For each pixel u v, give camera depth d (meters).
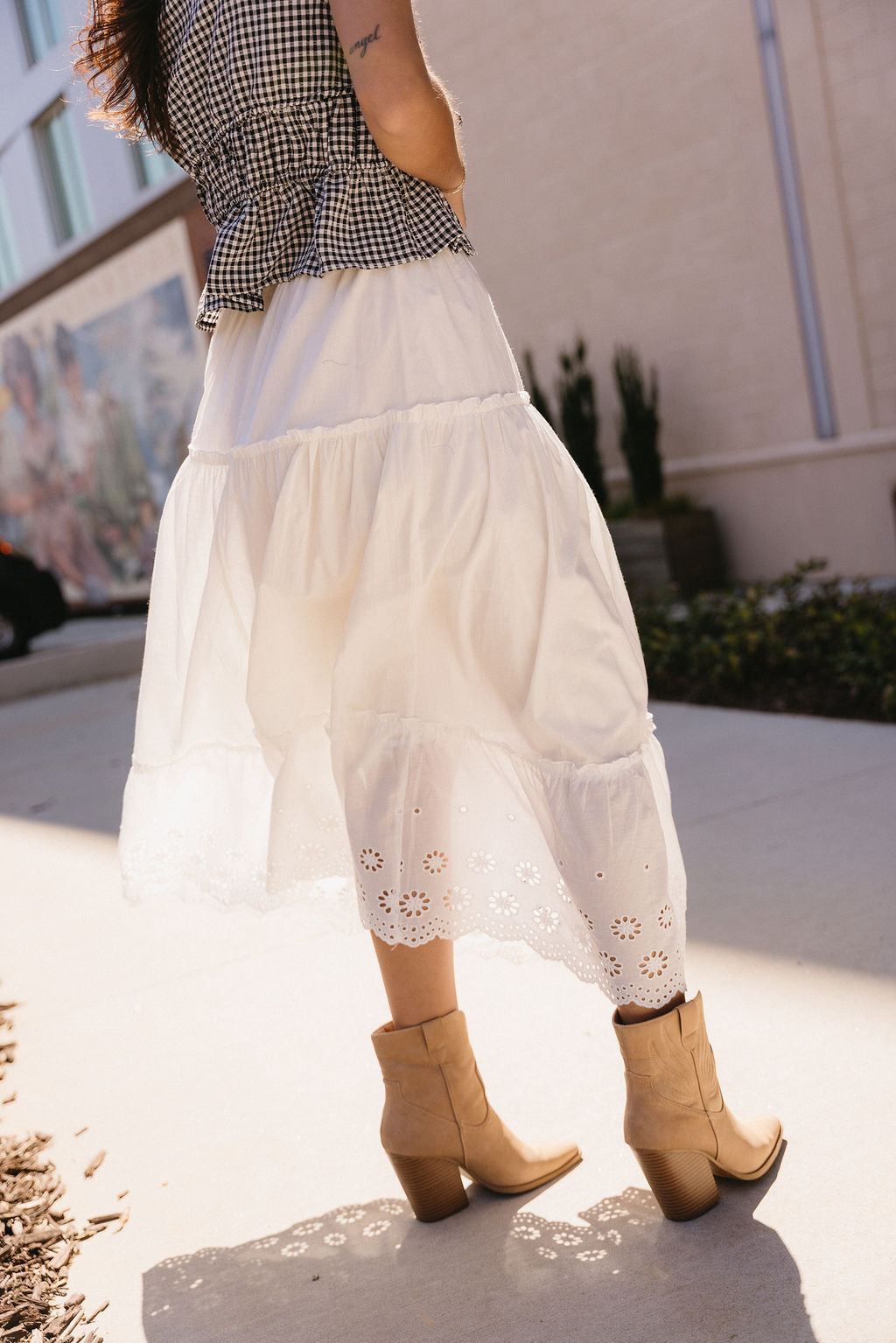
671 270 7.87
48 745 6.16
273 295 1.51
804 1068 1.85
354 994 2.40
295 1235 1.65
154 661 1.70
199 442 1.64
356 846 1.45
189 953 2.77
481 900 1.48
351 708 1.42
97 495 14.41
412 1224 1.63
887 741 3.63
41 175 14.36
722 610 5.38
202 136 1.50
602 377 8.61
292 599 1.45
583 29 7.97
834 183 6.75
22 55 13.80
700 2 7.18
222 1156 1.87
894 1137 1.63
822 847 2.79
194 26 1.44
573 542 1.42
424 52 1.37
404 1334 1.41
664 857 1.38
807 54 6.69
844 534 7.22
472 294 1.46
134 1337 1.48
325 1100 2.00
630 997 1.39
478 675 1.46
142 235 12.12
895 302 6.63
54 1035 2.43
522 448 1.43
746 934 2.38
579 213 8.40
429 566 1.41
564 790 1.38
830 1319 1.31
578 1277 1.46
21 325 14.74
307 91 1.38
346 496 1.43
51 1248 1.69
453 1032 1.56
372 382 1.42
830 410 7.12
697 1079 1.48
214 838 1.66
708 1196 1.53
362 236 1.41
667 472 8.27
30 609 10.24
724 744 3.93
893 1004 2.00
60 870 3.67
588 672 1.39
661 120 7.64
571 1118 1.81
